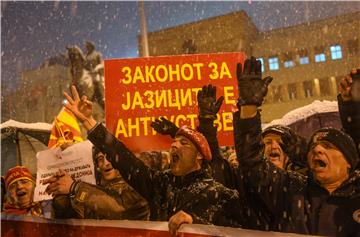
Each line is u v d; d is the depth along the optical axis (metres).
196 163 2.22
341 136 1.93
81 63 10.47
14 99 17.22
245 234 1.97
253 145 1.95
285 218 1.97
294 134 2.51
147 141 2.71
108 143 2.40
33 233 2.55
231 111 2.70
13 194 2.92
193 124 2.72
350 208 1.85
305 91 16.88
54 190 2.40
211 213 2.10
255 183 1.96
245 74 1.95
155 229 2.24
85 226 2.40
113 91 2.75
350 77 2.18
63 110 2.84
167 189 2.32
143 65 2.77
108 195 2.46
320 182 1.94
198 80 2.75
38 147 5.06
